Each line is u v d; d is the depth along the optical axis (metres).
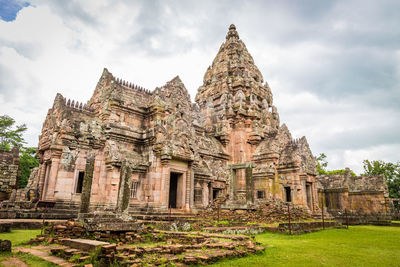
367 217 38.62
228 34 51.22
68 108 27.62
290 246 13.00
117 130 27.39
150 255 9.79
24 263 8.78
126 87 30.36
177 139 26.86
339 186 45.88
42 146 26.62
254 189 35.56
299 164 33.12
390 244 14.50
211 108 42.56
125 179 16.98
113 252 9.03
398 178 60.94
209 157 35.75
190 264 8.90
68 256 9.31
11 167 34.28
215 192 35.34
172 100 30.41
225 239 13.37
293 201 32.53
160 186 25.12
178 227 18.02
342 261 10.23
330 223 22.98
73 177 24.75
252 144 39.44
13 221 17.03
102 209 24.42
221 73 46.84
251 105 41.28
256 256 10.60
